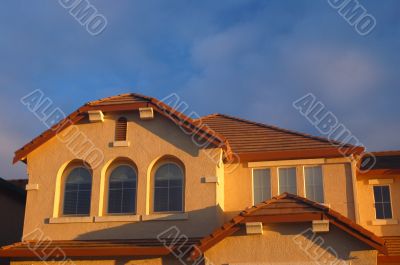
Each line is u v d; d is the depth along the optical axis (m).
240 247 17.23
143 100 21.11
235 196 21.73
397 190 22.00
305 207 16.98
